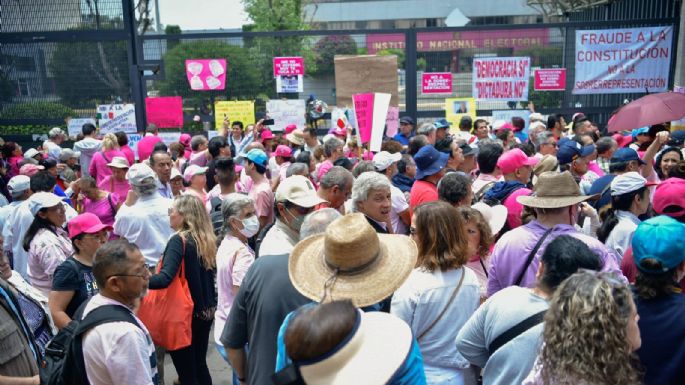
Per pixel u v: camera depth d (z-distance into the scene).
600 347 1.83
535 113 10.91
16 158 9.95
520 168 5.05
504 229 4.70
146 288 3.02
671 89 11.85
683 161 5.00
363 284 2.45
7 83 12.16
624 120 6.75
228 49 11.93
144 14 18.31
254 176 6.11
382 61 11.70
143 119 12.08
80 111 12.19
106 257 2.88
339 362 1.72
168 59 11.98
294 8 26.52
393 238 2.77
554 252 2.41
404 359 1.82
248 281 2.93
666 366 2.41
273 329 2.75
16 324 3.13
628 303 1.96
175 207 4.39
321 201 3.71
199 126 12.09
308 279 2.55
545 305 2.39
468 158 6.89
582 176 6.41
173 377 5.36
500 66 11.91
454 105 11.91
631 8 13.31
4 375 3.02
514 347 2.38
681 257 2.46
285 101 11.89
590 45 11.82
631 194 4.00
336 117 11.70
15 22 12.00
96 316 2.80
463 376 3.06
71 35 11.90
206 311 4.45
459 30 11.88
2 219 5.91
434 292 2.99
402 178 6.27
